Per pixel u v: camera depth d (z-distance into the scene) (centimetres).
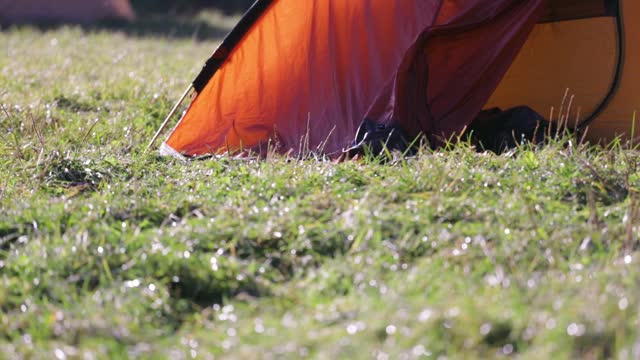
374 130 1752
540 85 2003
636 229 1246
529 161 1561
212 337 1003
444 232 1226
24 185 1579
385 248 1199
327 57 1888
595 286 1008
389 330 945
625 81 1891
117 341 993
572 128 1930
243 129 1923
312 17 1897
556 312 963
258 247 1245
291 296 1105
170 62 3841
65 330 1011
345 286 1112
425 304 995
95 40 4881
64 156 1728
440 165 1502
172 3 8219
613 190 1437
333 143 1819
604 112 1922
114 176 1639
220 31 6244
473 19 1773
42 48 4353
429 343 919
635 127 1881
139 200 1409
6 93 2670
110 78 3130
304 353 929
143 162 1736
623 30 1880
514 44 1780
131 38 5325
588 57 1930
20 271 1174
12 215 1340
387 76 1828
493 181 1453
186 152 1927
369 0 1864
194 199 1420
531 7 1773
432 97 1783
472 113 1777
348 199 1387
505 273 1102
